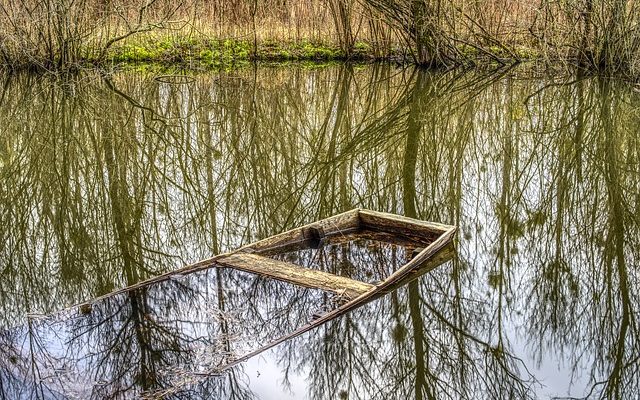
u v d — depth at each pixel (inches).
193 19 796.6
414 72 771.4
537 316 242.4
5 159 448.5
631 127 516.4
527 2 763.4
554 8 726.5
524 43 791.1
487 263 283.0
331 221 296.5
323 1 851.4
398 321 230.1
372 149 474.3
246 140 500.7
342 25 854.5
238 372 193.6
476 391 199.5
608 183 398.0
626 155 452.8
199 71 770.8
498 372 208.1
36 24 703.1
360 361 207.3
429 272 268.2
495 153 461.4
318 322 218.8
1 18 700.7
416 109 594.2
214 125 540.7
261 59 850.8
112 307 229.0
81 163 441.1
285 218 346.9
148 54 810.8
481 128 526.9
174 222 340.5
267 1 846.5
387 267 267.1
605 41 687.1
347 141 498.0
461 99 625.0
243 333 212.4
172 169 430.6
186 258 292.0
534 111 573.0
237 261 259.4
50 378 187.6
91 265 283.4
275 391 187.0
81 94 633.6
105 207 362.0
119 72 748.6
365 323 224.7
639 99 596.7
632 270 281.9
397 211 353.1
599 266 285.3
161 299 232.8
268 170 429.7
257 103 617.0
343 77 743.1
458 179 406.6
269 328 215.5
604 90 636.1
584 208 357.7
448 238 283.1
